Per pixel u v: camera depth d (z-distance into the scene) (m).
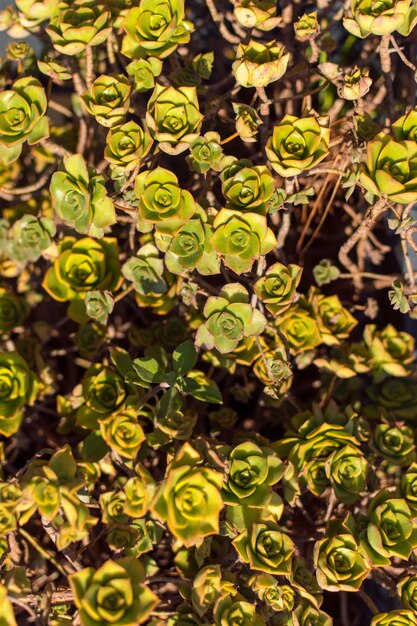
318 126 0.80
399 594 0.82
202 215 0.82
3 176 1.05
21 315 0.97
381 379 0.96
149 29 0.83
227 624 0.79
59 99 1.08
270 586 0.80
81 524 0.77
